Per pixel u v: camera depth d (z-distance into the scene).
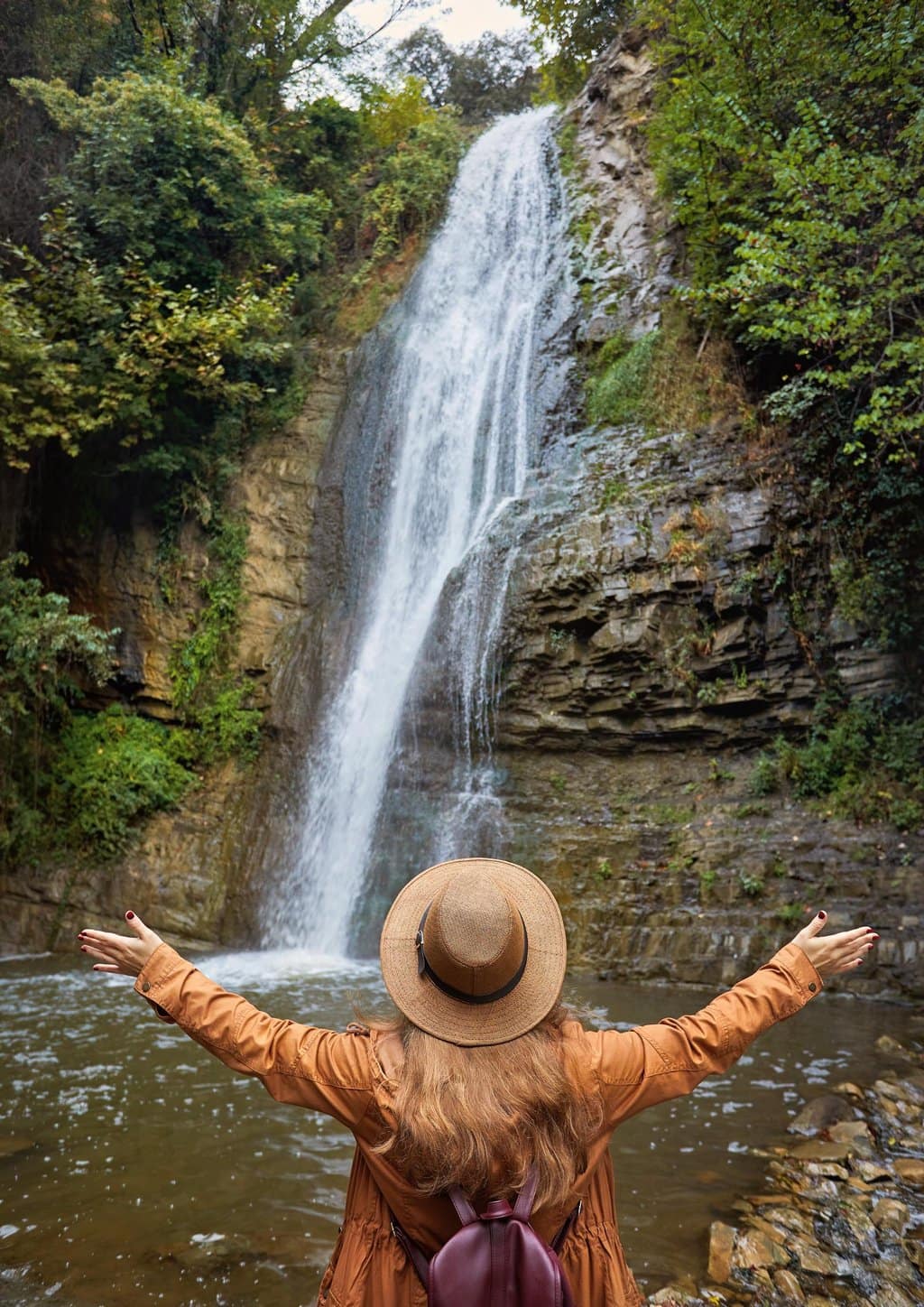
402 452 14.34
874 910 8.17
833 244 8.80
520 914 1.66
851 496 10.15
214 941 10.76
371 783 10.91
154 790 11.79
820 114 8.70
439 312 16.25
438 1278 1.36
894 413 8.69
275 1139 4.80
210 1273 3.45
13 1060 6.16
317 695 12.30
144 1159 4.54
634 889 9.13
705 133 10.44
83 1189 4.20
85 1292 3.31
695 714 10.24
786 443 10.80
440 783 10.68
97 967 1.73
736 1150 4.57
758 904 8.66
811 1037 6.50
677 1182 4.20
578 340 13.88
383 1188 1.57
